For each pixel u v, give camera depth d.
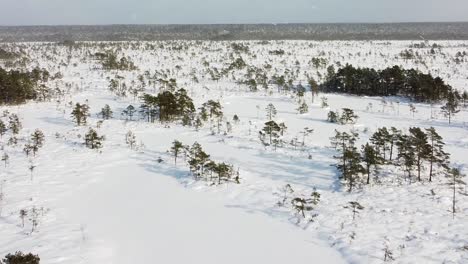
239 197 45.81
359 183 48.94
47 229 37.28
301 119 85.62
